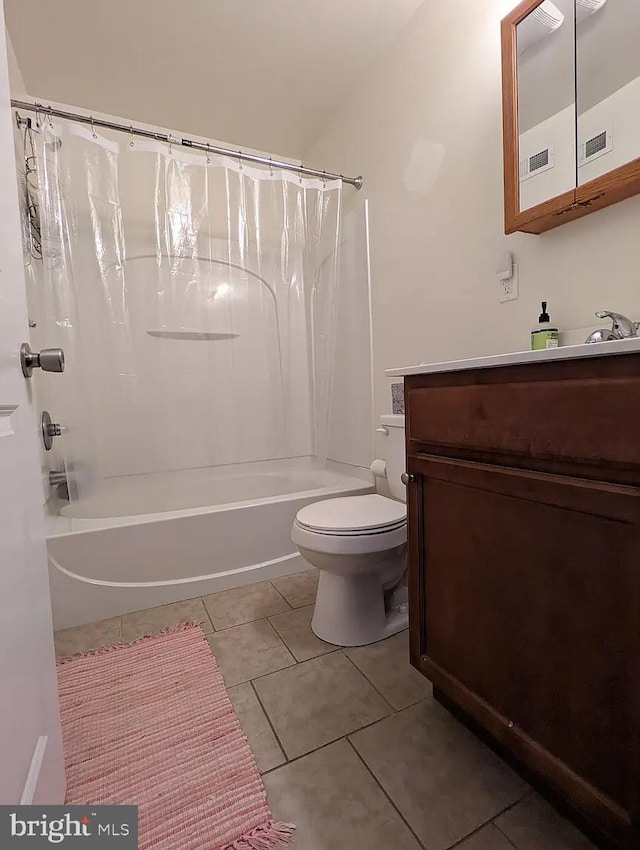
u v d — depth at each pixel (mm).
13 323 675
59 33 1691
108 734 1019
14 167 738
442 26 1579
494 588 828
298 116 2287
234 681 1199
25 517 686
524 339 1348
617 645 621
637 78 987
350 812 816
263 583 1820
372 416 2174
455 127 1557
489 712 854
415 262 1805
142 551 1626
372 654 1309
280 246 2299
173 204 2078
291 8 1630
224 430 2289
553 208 1141
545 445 704
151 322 2107
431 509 988
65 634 1465
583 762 681
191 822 805
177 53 1825
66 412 1721
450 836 768
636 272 1050
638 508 577
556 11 1148
